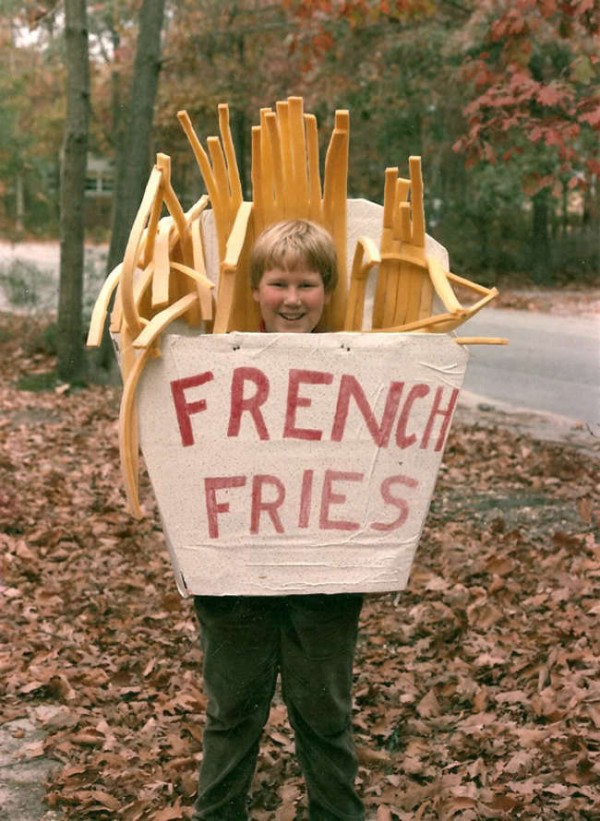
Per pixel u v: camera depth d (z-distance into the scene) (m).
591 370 13.20
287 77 19.67
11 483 7.32
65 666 4.34
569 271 25.97
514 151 6.65
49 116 27.23
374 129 21.91
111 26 23.45
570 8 6.07
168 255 2.48
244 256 2.71
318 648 2.54
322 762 2.66
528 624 4.76
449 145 22.31
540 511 6.59
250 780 2.74
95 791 3.37
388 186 2.60
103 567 5.69
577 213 29.55
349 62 19.14
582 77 6.20
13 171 20.89
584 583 5.15
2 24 21.39
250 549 2.42
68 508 6.80
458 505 6.75
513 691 4.07
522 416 10.09
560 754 3.51
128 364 2.40
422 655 4.49
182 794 3.38
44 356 13.80
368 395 2.37
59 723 3.82
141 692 4.16
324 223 2.70
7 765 3.56
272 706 4.01
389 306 2.67
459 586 5.20
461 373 2.40
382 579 2.46
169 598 5.12
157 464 2.37
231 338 2.30
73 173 11.59
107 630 4.80
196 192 24.94
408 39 18.61
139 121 11.39
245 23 17.84
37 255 30.39
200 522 2.40
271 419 2.35
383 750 3.71
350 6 7.70
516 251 26.45
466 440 8.77
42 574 5.54
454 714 3.96
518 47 6.48
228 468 2.37
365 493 2.42
